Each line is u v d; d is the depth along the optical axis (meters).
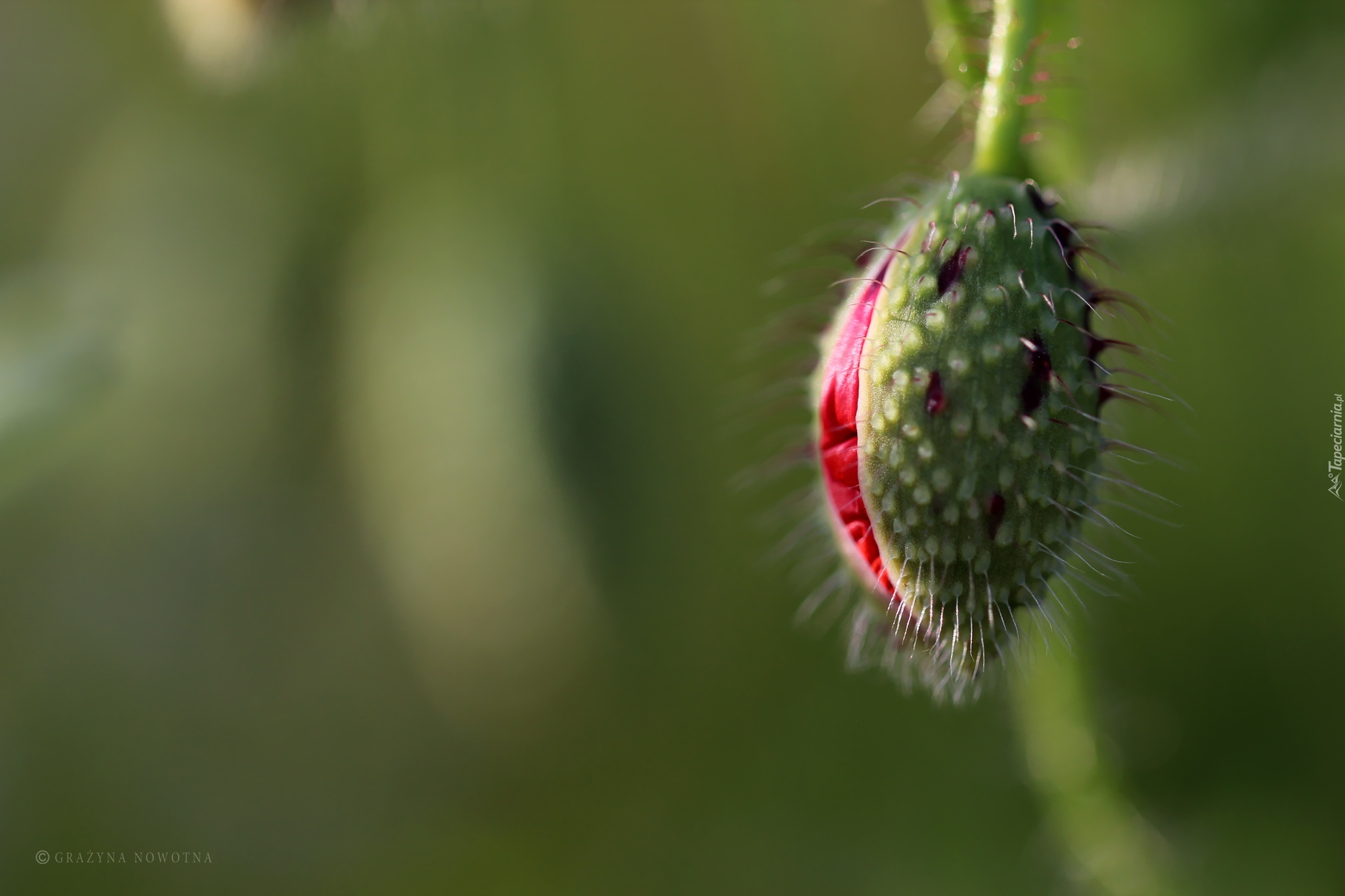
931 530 0.21
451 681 0.31
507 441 0.27
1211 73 0.25
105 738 0.35
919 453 0.21
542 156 0.31
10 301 0.25
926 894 0.28
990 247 0.21
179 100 0.33
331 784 0.34
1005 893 0.28
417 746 0.35
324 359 0.33
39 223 0.35
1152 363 0.22
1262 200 0.24
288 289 0.32
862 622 0.22
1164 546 0.28
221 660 0.37
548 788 0.33
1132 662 0.27
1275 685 0.27
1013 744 0.29
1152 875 0.25
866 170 0.31
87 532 0.36
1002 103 0.22
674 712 0.32
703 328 0.32
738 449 0.31
